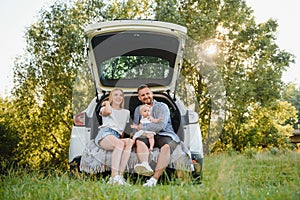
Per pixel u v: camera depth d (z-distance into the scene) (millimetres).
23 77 17688
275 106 22844
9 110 14469
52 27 17750
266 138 23359
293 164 7691
